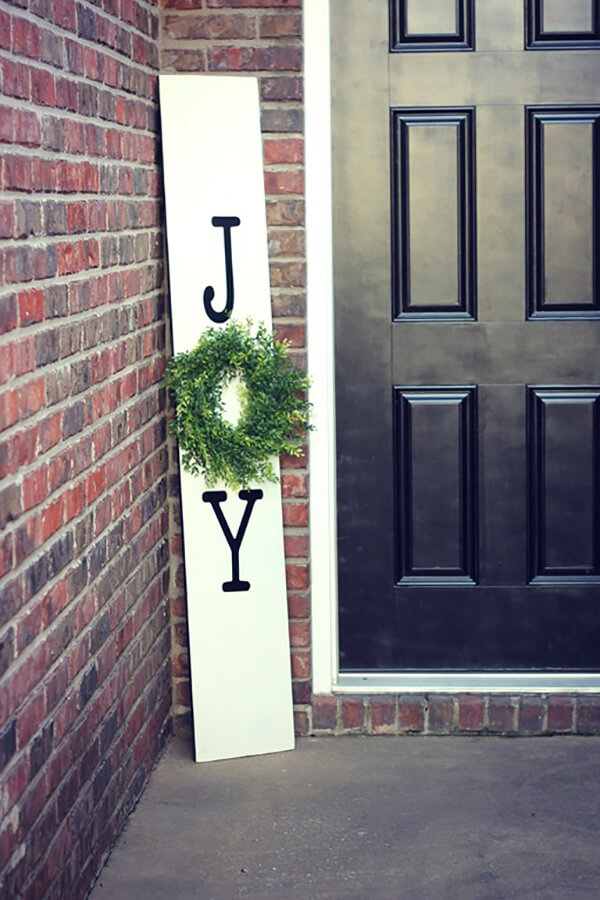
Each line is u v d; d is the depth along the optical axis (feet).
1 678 8.97
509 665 15.46
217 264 14.39
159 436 14.38
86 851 11.43
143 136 13.62
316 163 14.75
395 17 14.73
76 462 10.89
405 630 15.52
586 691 15.20
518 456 15.24
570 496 15.28
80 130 11.04
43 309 9.92
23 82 9.45
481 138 14.84
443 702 15.17
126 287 12.76
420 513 15.34
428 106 14.82
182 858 12.26
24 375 9.44
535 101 14.78
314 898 11.48
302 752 14.78
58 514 10.34
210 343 14.21
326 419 15.06
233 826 12.92
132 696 13.16
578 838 12.56
